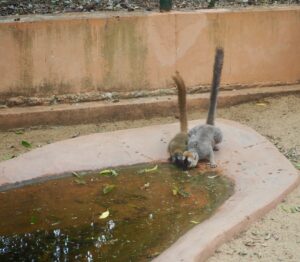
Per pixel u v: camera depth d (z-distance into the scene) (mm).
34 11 6348
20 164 5258
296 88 6512
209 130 5359
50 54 6016
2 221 4684
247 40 6375
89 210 4793
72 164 5305
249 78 6465
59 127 6020
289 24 6441
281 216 4625
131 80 6207
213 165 5270
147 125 6051
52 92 6086
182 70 6285
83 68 6094
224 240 4359
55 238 4488
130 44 6133
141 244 4391
